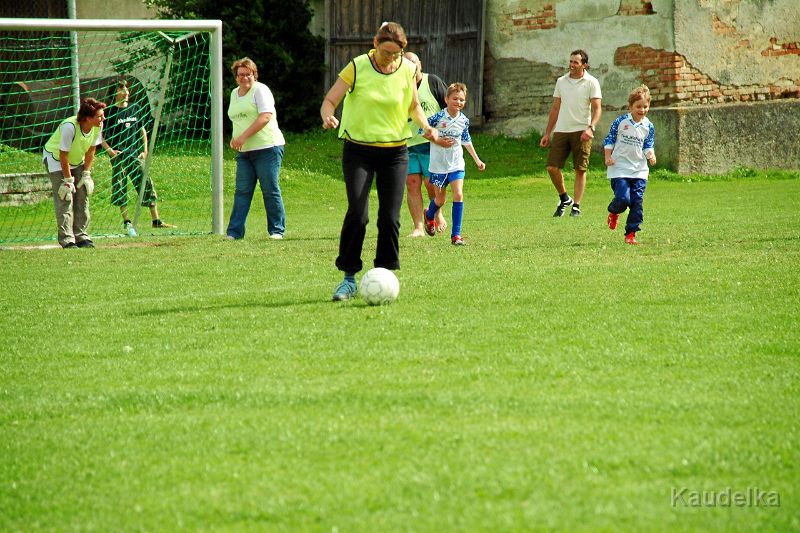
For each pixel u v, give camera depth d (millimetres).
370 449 7801
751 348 10938
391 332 12336
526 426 8227
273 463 7605
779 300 13953
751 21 45469
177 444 8188
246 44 49812
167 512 6781
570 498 6688
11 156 39906
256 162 25500
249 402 9320
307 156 45906
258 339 12188
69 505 7012
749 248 20219
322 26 52312
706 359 10453
